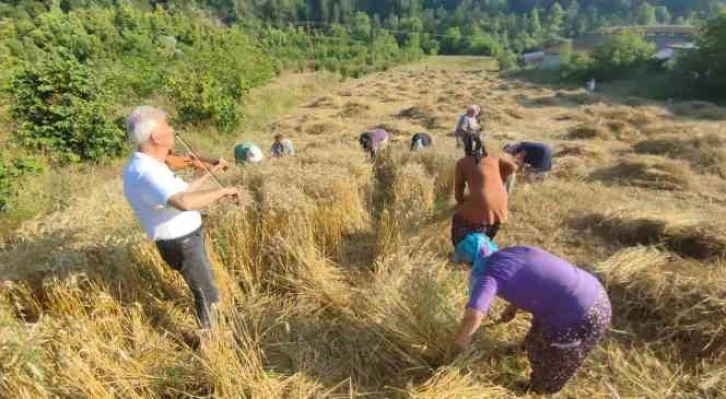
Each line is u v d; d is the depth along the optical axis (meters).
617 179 8.20
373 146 8.53
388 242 4.50
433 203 5.72
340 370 3.19
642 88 23.50
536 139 12.24
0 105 9.72
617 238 5.15
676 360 3.33
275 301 3.86
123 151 9.90
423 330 3.25
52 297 3.41
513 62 49.66
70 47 16.81
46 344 2.94
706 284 3.59
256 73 21.73
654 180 7.88
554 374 2.82
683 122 14.41
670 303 3.64
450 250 4.75
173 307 3.70
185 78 14.46
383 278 3.88
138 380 2.89
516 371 3.19
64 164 8.87
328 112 18.55
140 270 3.82
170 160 3.42
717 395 3.01
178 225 3.00
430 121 15.41
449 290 3.77
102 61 16.64
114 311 3.49
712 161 8.97
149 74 15.60
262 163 6.14
